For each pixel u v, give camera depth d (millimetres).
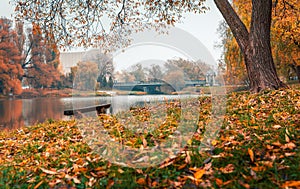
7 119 11898
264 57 7727
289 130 3340
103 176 2607
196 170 2486
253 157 2584
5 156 4188
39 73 24594
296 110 4586
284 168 2373
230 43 20391
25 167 3256
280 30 13500
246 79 19875
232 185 2178
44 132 5980
